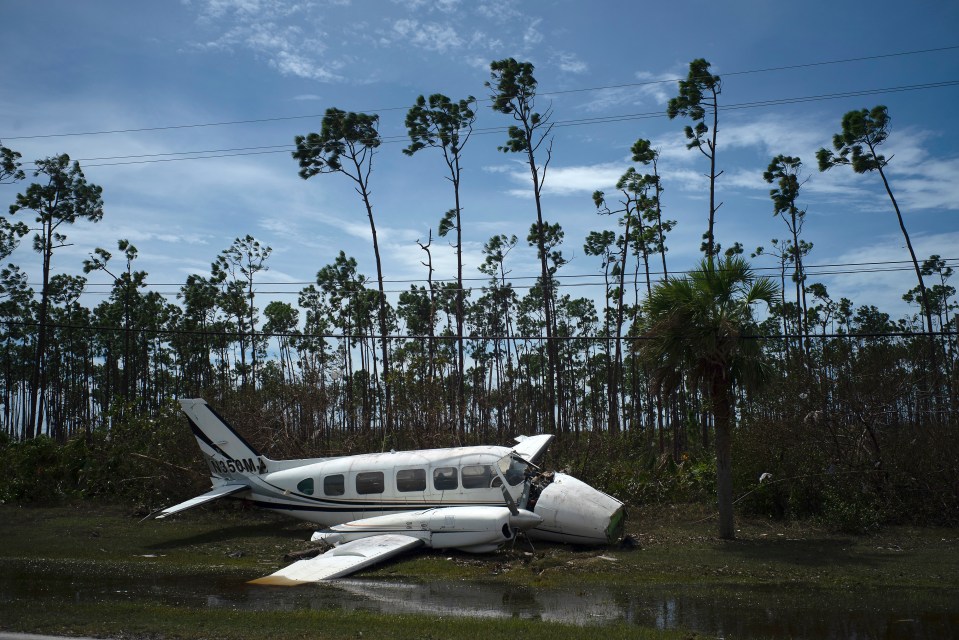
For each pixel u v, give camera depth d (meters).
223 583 11.24
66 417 67.19
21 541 15.31
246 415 22.48
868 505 16.70
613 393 42.66
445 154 37.44
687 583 11.12
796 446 17.75
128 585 11.04
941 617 8.93
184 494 20.28
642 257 45.44
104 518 18.52
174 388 67.44
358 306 56.81
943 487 16.52
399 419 23.97
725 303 14.62
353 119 35.78
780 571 11.88
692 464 21.17
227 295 57.28
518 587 10.94
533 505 14.56
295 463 16.81
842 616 9.00
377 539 13.46
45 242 42.25
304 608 9.45
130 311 63.44
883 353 19.03
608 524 13.85
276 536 16.19
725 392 14.84
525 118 36.47
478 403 25.05
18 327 58.28
